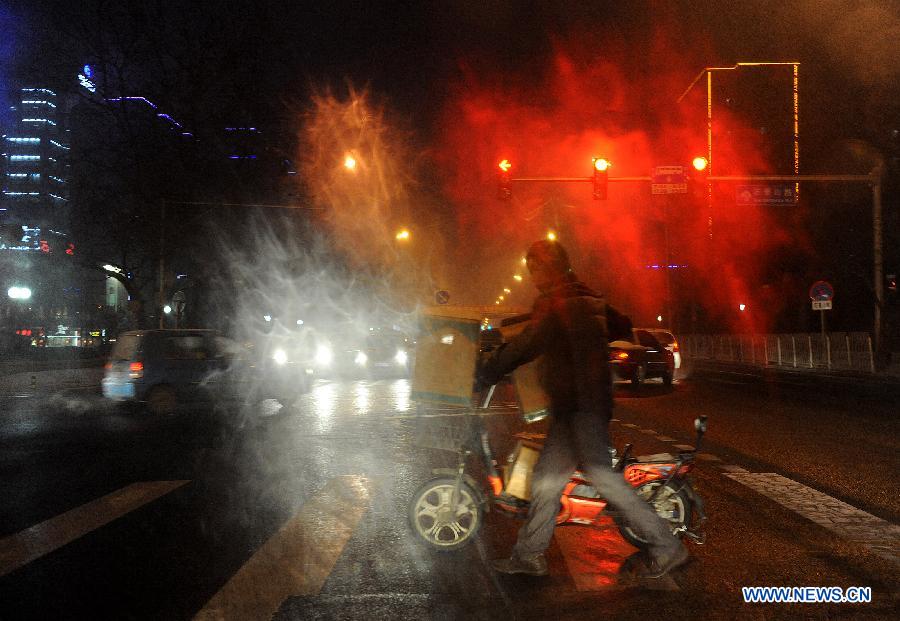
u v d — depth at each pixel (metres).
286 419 15.56
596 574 5.80
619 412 16.45
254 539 6.75
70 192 41.31
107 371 16.23
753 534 6.89
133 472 9.99
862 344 31.41
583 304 5.44
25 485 9.23
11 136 90.38
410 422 14.64
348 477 9.42
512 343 5.52
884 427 13.86
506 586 5.53
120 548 6.52
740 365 40.56
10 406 19.20
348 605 5.16
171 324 51.75
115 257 44.38
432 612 5.04
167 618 4.96
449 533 6.55
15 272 73.06
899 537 6.80
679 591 5.44
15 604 5.21
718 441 12.23
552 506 5.56
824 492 8.57
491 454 6.02
